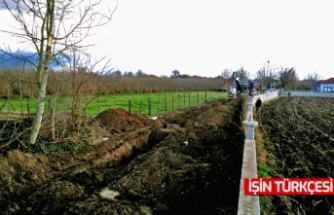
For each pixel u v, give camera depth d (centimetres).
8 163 845
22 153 905
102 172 973
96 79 1255
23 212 707
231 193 792
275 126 2419
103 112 1652
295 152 1517
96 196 785
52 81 1207
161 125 1783
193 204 771
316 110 3997
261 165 1129
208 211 730
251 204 625
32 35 966
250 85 4328
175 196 814
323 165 1324
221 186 847
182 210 750
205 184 865
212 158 1095
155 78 5869
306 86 10388
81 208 710
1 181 779
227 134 1521
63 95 1252
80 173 934
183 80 6788
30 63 986
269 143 1722
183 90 6016
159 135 1471
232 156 1102
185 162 1039
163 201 793
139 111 2478
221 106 2686
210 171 957
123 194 814
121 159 1159
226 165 1012
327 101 5978
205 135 1473
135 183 870
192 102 3897
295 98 6875
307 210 901
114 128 1525
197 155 1140
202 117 1967
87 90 1233
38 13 962
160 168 962
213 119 1897
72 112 1205
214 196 795
